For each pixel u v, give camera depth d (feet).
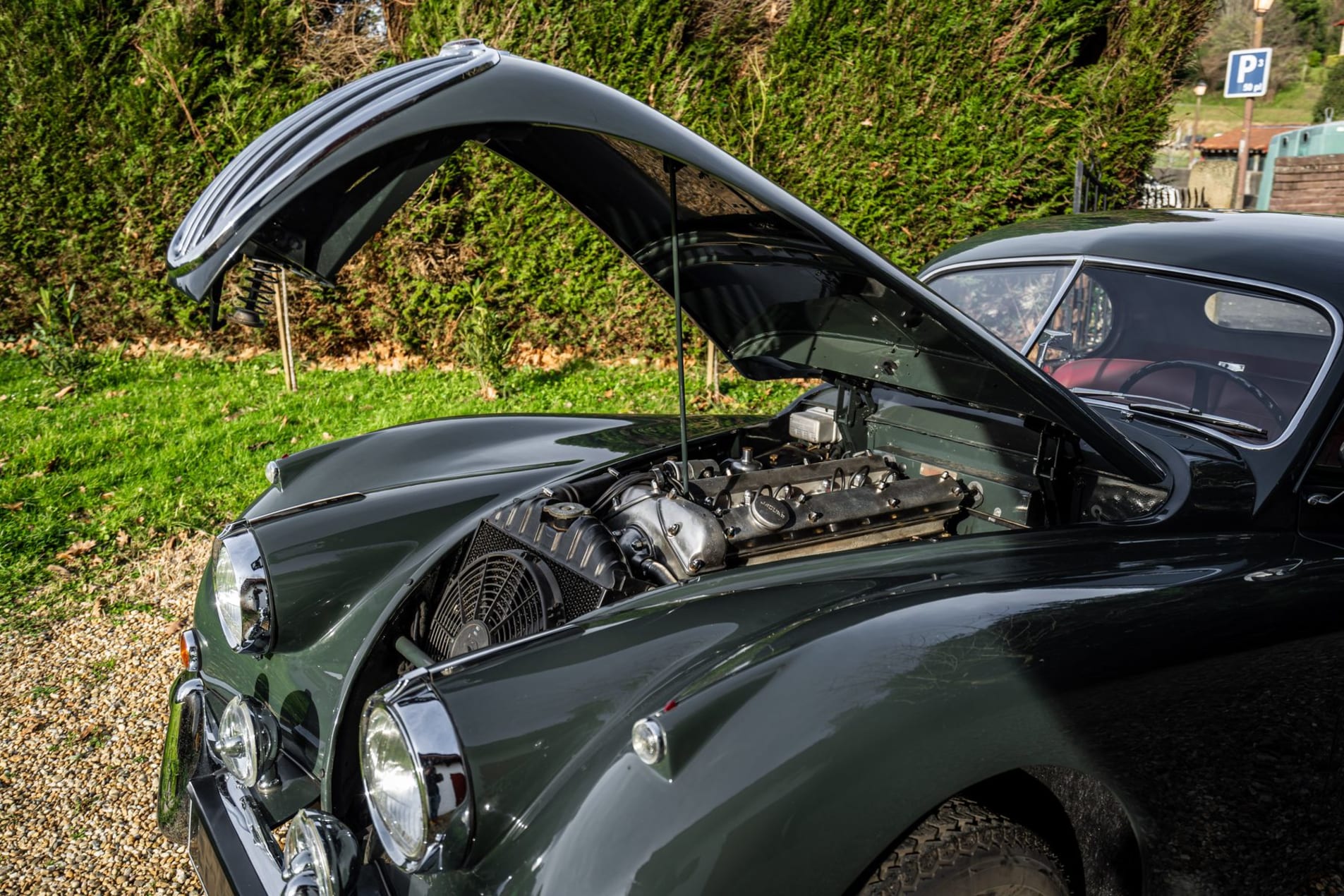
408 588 7.02
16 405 22.82
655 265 7.97
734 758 4.33
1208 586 5.98
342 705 6.42
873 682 4.64
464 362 26.91
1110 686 5.17
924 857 4.64
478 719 4.68
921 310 6.31
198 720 7.17
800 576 6.05
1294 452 7.06
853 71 24.89
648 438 9.41
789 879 4.24
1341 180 40.42
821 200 25.76
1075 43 24.20
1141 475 6.81
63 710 10.75
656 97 25.13
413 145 5.43
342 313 27.53
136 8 26.50
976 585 5.58
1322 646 6.23
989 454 7.83
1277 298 7.66
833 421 9.38
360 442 9.05
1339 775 6.70
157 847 8.60
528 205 26.16
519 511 7.29
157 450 19.65
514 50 24.76
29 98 26.09
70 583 13.98
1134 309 8.60
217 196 5.49
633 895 4.12
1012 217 25.44
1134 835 5.67
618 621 5.49
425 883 4.80
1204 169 55.57
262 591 6.88
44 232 27.35
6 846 8.55
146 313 28.19
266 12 25.62
